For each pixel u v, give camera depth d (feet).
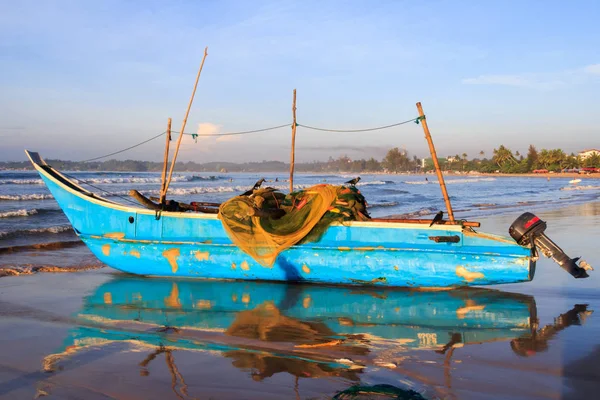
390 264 26.48
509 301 24.95
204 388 14.80
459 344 18.65
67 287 28.04
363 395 14.23
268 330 20.49
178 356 17.44
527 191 153.79
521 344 18.56
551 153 511.40
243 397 14.19
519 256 24.91
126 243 30.14
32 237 48.32
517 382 15.03
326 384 15.07
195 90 33.37
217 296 26.17
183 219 29.32
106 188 144.05
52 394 14.38
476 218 66.49
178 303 24.77
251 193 30.58
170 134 33.30
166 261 29.48
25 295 26.03
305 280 28.14
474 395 14.20
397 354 17.56
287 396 14.21
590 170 428.15
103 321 21.72
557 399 13.88
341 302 24.93
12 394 14.34
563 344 18.52
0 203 87.97
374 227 26.94
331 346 18.52
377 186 208.33
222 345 18.63
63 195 31.60
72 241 45.34
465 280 25.68
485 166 608.60
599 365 16.42
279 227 27.17
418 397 14.05
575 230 50.85
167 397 14.19
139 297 25.90
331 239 27.35
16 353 17.67
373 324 21.31
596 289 27.40
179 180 240.32
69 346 18.47
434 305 24.32
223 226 28.30
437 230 26.23
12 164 486.79
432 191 158.81
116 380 15.38
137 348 18.26
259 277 28.50
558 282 29.09
